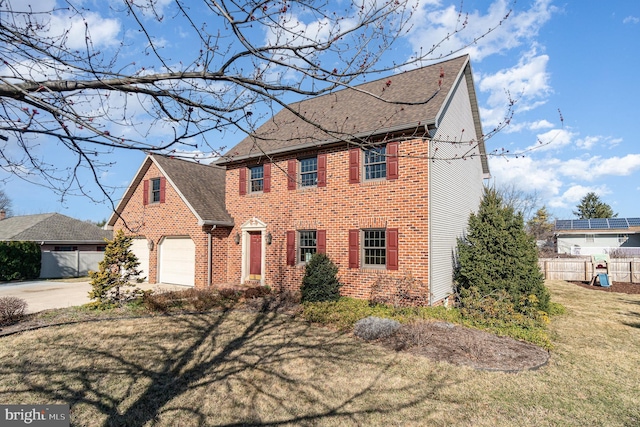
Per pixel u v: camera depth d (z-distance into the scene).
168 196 16.53
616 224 35.03
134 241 18.36
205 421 4.83
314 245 13.60
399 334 8.36
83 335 8.52
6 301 9.70
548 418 4.93
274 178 14.74
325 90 3.33
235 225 15.99
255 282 15.05
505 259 10.81
